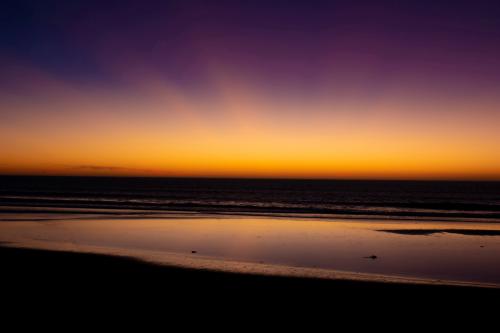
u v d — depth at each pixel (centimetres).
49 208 3244
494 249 1725
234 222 2555
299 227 2348
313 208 3612
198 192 6769
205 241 1873
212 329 835
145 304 977
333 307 977
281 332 829
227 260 1472
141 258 1463
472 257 1568
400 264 1444
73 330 805
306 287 1128
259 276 1235
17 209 3145
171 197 5141
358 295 1064
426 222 2622
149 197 5031
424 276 1279
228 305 981
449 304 1000
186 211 3184
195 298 1028
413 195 6431
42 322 846
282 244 1812
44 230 2130
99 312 916
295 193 6938
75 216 2748
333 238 1978
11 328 811
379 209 3594
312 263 1444
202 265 1370
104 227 2280
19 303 967
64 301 985
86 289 1087
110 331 808
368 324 877
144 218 2711
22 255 1472
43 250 1571
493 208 3719
